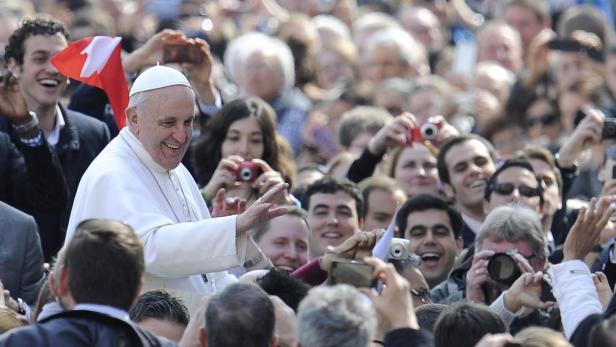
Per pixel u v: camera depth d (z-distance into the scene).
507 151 40.84
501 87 46.62
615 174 34.62
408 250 26.30
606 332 19.94
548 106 41.59
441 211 30.91
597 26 47.06
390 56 47.34
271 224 29.70
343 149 38.47
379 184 32.59
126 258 19.88
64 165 31.20
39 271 28.39
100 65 28.77
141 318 23.36
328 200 31.05
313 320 19.42
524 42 52.88
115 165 25.06
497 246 28.09
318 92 46.34
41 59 31.12
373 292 20.75
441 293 28.88
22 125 28.77
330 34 52.56
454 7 57.59
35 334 19.48
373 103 44.12
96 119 32.19
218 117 33.03
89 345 19.52
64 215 30.50
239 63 43.38
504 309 25.48
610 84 43.75
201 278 25.91
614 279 28.36
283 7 58.22
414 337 20.33
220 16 53.59
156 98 25.03
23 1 51.03
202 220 24.70
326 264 25.22
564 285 24.69
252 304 19.89
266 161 33.22
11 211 28.39
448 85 47.34
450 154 33.53
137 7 53.12
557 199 32.94
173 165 25.39
